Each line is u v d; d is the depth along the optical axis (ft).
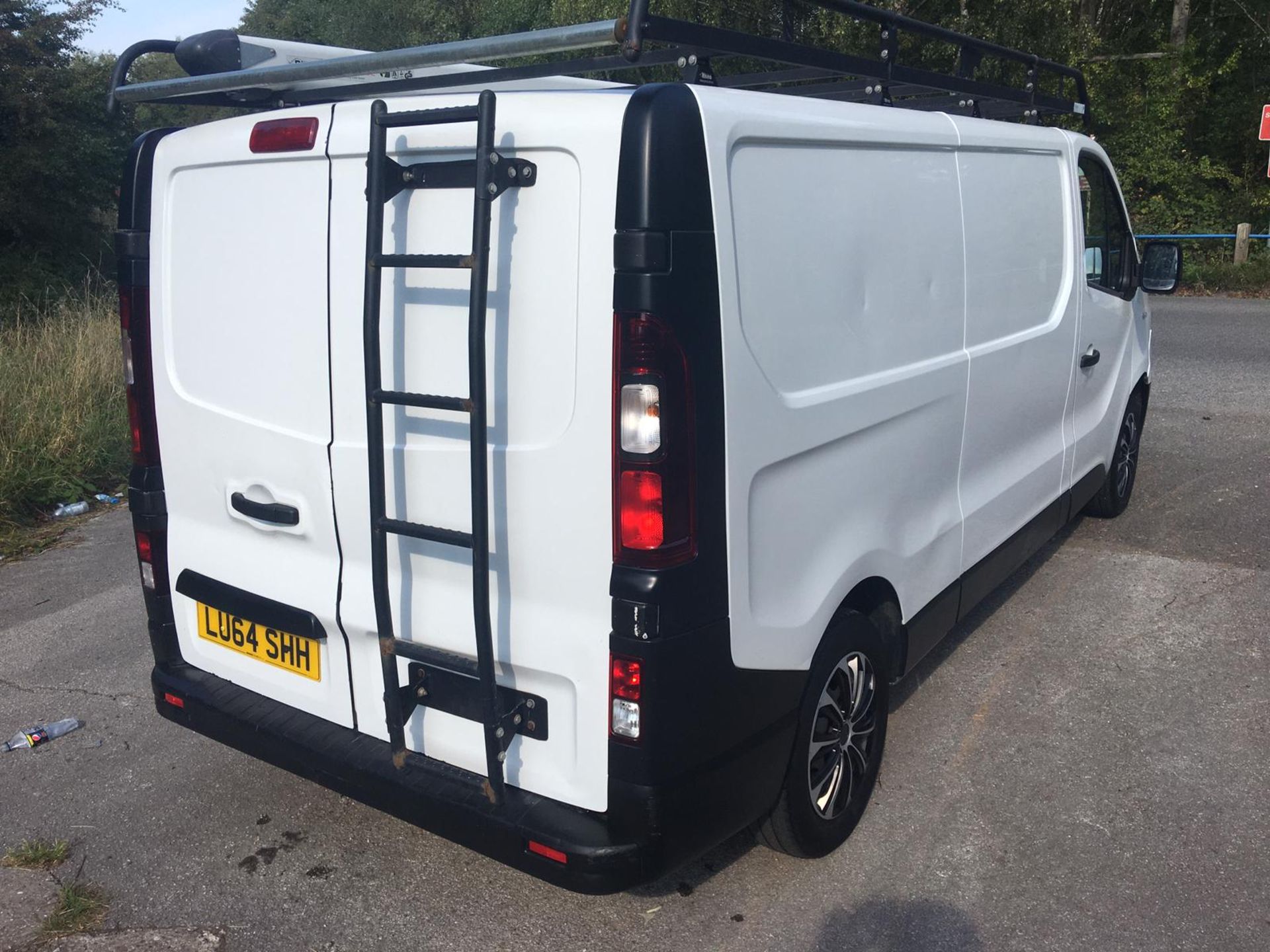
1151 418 28.35
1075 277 16.34
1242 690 13.99
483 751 9.01
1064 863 10.59
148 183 10.46
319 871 10.88
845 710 10.60
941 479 12.26
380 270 8.15
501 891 10.52
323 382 9.32
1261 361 35.65
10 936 9.93
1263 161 71.82
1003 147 13.42
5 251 58.65
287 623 10.00
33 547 21.56
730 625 8.48
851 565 10.22
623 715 8.05
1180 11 70.69
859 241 10.00
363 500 9.25
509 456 8.23
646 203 7.45
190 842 11.40
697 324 7.79
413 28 85.51
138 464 11.03
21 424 25.30
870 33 41.83
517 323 8.05
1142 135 68.08
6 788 12.51
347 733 9.87
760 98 8.69
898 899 10.14
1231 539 19.45
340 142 8.81
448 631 8.94
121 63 10.73
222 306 9.96
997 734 13.07
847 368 9.93
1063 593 17.34
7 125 58.90
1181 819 11.25
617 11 45.06
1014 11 45.44
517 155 7.88
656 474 7.70
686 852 8.52
